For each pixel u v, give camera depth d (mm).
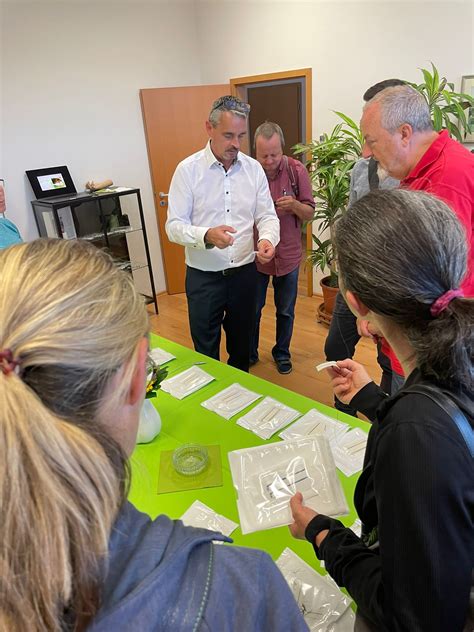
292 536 970
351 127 3205
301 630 465
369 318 706
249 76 4039
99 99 3744
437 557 534
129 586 403
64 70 3490
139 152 4125
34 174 3453
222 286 2344
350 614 854
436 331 593
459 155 1359
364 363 3010
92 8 3523
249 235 2363
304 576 923
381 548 585
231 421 1412
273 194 2830
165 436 1359
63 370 386
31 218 3553
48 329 385
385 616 584
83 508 350
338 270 699
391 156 1494
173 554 435
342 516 1046
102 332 404
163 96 3996
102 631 376
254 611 443
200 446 1275
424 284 596
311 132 3811
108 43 3688
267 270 2844
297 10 3512
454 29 2869
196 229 2125
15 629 342
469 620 625
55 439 348
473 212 1364
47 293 400
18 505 332
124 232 3879
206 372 1707
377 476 598
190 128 4168
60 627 359
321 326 3660
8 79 3227
